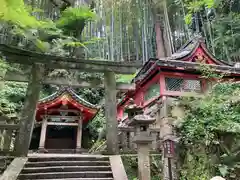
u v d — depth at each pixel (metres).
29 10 8.81
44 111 10.89
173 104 7.30
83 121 12.55
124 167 5.75
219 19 17.92
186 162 5.34
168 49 15.86
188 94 8.03
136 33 20.23
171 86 8.36
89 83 7.21
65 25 14.61
